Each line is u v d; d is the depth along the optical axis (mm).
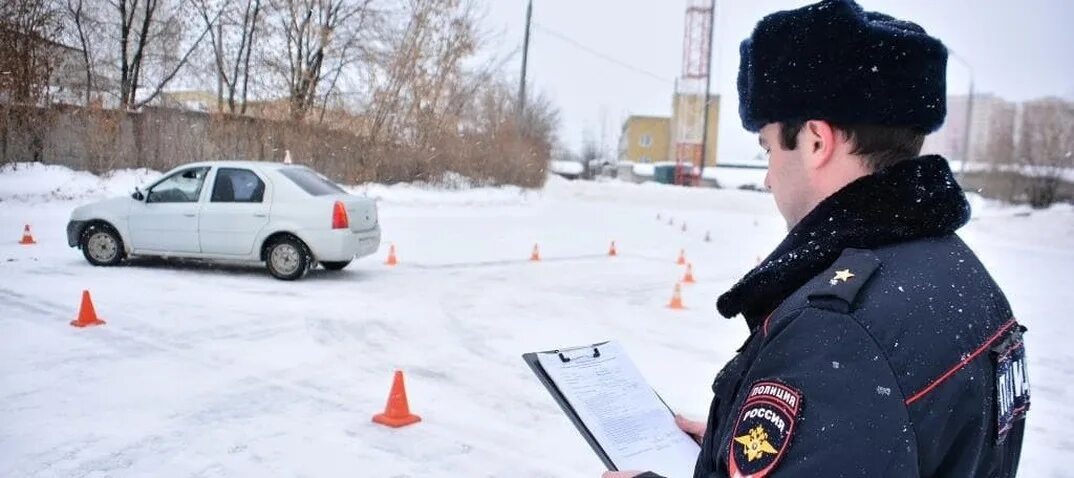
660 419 1777
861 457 959
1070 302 10430
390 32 26891
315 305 7730
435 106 28000
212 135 21562
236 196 9281
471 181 29250
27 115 18422
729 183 61344
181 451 3994
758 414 1052
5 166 17578
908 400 987
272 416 4586
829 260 1158
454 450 4188
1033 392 5895
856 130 1146
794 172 1241
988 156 30109
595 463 4094
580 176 68312
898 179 1129
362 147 25578
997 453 1130
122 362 5531
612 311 8336
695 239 18406
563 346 6617
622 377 1833
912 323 1023
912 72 1112
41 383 4980
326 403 4875
